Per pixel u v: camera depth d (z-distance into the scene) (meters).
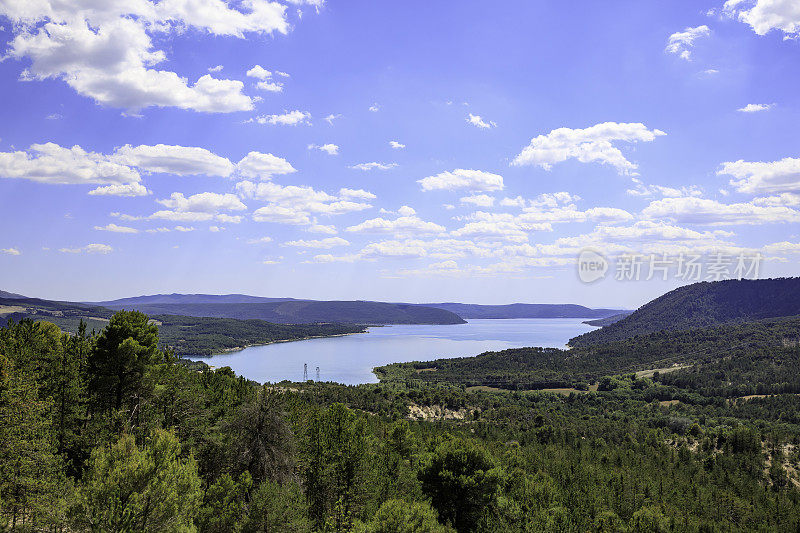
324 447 50.34
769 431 193.00
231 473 41.38
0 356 36.47
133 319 51.94
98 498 25.34
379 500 50.19
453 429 174.88
